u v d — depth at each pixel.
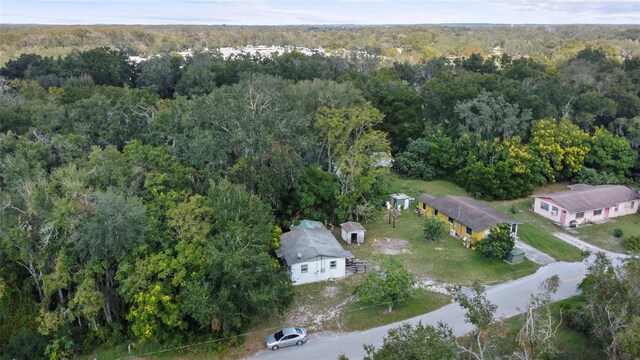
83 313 25.91
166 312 25.80
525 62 81.75
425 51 140.88
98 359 26.16
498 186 49.62
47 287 25.80
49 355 25.86
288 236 36.78
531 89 62.62
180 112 41.31
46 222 25.91
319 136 44.78
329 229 42.22
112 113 44.69
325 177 41.72
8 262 28.97
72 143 38.28
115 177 29.89
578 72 77.38
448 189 53.88
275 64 83.62
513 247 36.91
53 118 44.66
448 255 37.41
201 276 26.27
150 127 41.31
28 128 45.53
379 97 63.41
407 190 52.88
